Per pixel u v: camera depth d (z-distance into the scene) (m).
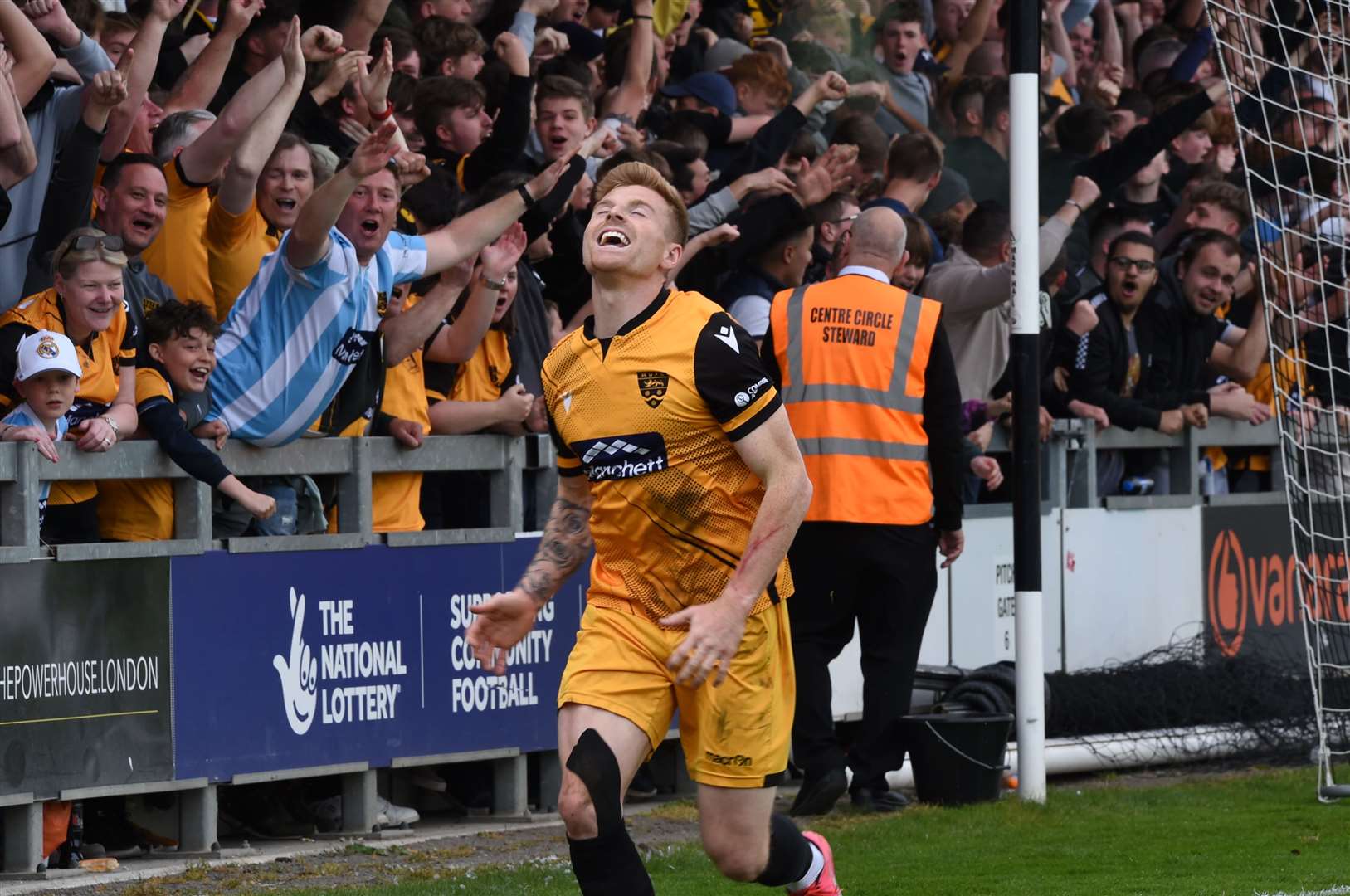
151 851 17.56
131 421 16.66
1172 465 26.66
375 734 18.62
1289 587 27.73
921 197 23.33
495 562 19.78
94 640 16.44
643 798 21.06
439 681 19.19
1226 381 27.77
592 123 22.70
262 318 17.50
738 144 25.52
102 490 17.22
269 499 17.30
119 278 16.22
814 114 26.81
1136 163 27.25
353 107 20.78
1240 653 26.86
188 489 17.19
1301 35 26.30
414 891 15.36
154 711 16.89
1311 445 26.69
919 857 17.06
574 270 22.27
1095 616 25.27
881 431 19.25
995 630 24.09
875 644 19.69
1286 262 24.19
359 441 18.50
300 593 18.02
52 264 16.31
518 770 19.97
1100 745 23.02
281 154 18.48
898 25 28.98
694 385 11.41
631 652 11.71
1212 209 28.12
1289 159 26.44
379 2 21.14
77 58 18.03
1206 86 31.38
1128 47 37.03
